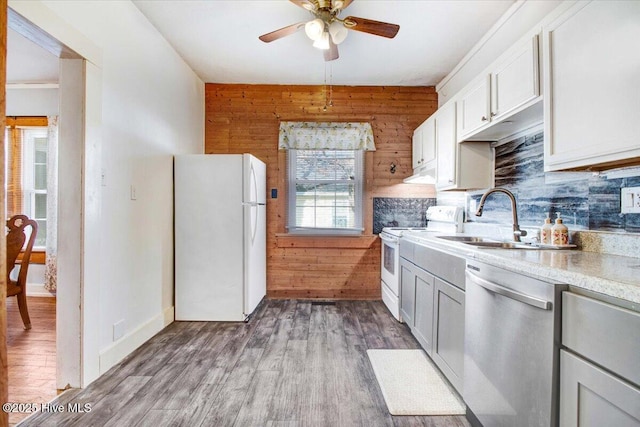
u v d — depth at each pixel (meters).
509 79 1.89
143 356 2.33
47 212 3.88
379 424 1.62
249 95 3.93
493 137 2.48
